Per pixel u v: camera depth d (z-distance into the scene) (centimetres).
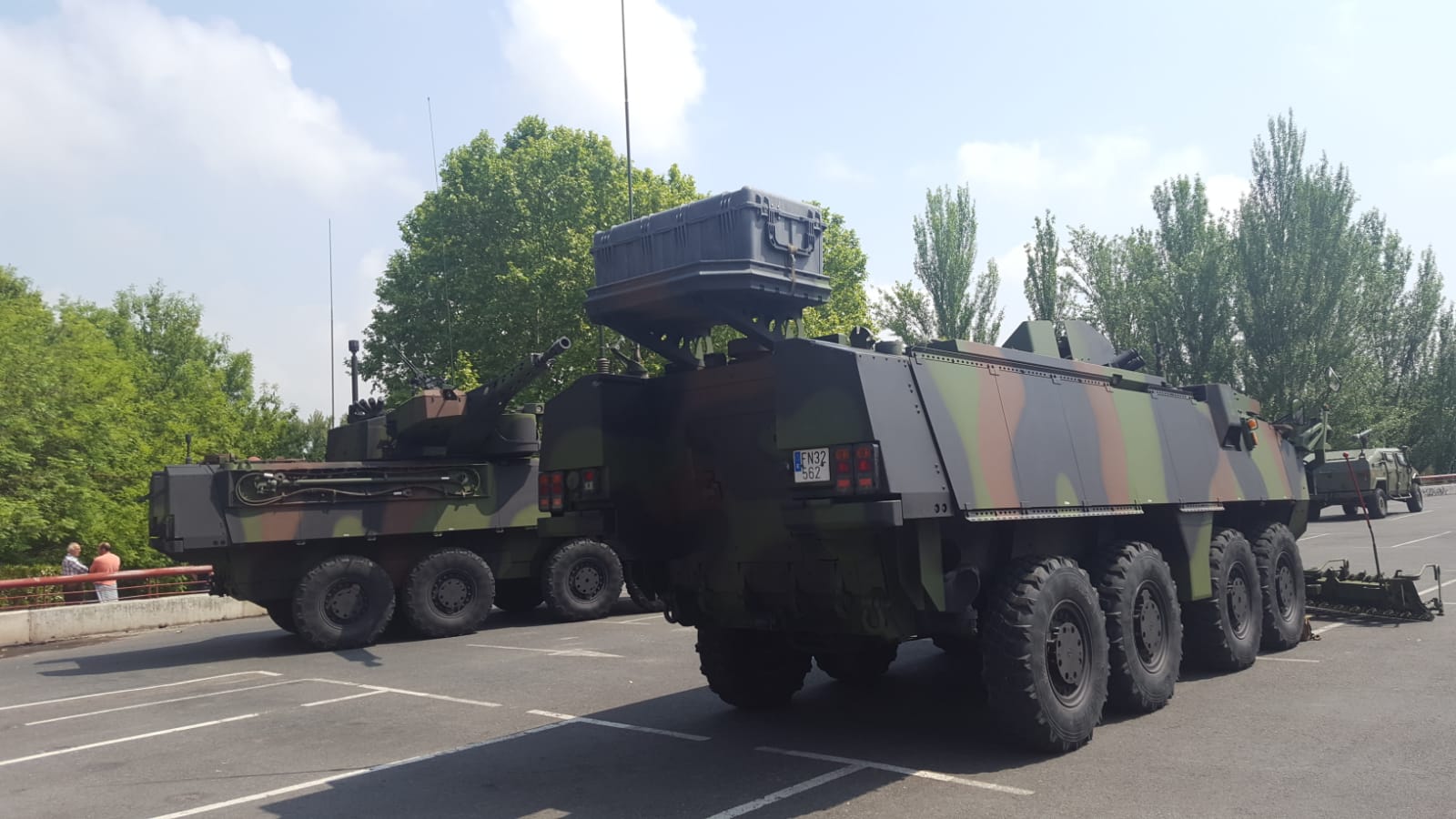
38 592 1712
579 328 2903
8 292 3203
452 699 848
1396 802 458
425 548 1358
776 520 599
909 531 536
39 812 561
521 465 1416
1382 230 4584
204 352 4788
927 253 3272
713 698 788
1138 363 859
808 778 546
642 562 680
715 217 582
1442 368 4612
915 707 720
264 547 1243
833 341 557
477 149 3381
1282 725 607
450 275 3209
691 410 645
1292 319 3192
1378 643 870
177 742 731
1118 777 517
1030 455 604
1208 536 777
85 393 2188
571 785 558
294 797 566
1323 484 2547
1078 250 3422
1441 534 1997
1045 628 561
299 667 1095
